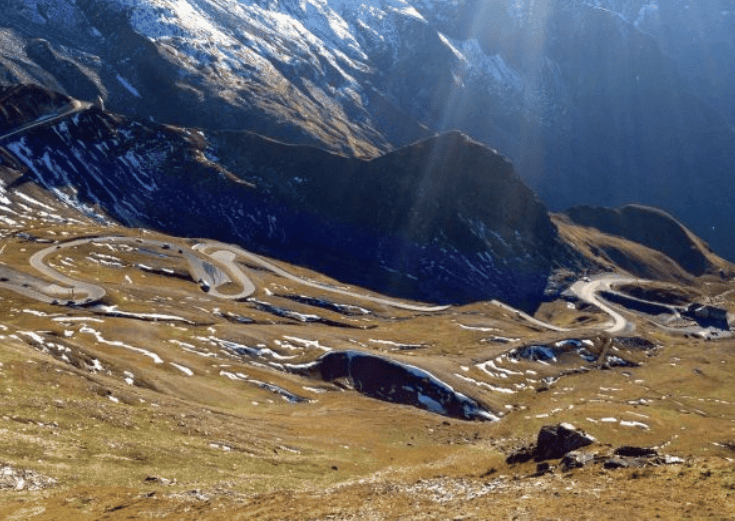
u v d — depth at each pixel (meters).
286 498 39.00
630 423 96.88
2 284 158.38
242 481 49.19
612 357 195.25
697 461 37.25
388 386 134.62
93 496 39.53
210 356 127.69
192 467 50.97
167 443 56.06
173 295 177.50
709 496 30.30
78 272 182.38
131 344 121.50
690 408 136.00
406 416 104.69
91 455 47.69
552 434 54.28
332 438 80.38
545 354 186.12
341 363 138.88
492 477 48.06
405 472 63.34
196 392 94.62
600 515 28.27
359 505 35.28
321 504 36.41
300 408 103.31
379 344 175.12
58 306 144.88
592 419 99.06
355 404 113.12
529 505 31.03
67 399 59.91
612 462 39.62
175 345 129.00
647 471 36.31
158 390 88.12
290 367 136.88
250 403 99.00
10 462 42.16
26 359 68.12
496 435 95.19
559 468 43.47
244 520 33.81
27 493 38.91
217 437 63.69
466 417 128.12
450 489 39.44
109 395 67.12
